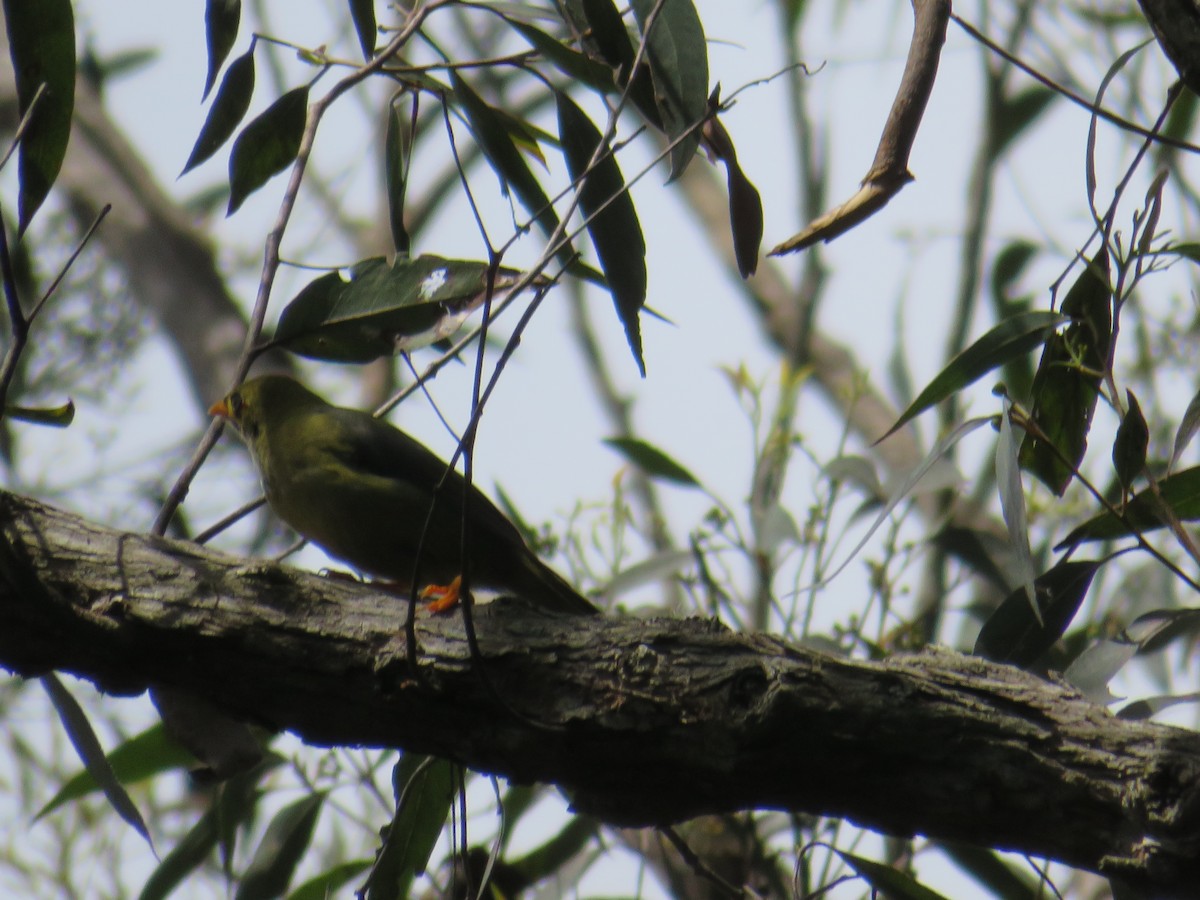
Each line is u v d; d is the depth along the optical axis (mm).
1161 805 5504
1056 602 7758
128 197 14969
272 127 8031
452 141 8344
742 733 5965
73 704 7379
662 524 12062
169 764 9406
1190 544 6766
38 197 7000
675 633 6254
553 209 8266
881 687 5984
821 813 6230
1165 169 7234
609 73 8047
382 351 7863
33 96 6910
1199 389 7320
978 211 14305
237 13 7750
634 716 6113
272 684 6480
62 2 6824
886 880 7664
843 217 6215
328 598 6570
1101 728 5848
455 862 7703
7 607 6355
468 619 5789
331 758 9648
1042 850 5926
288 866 9391
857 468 10164
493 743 6340
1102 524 7605
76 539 6641
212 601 6480
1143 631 7805
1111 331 7293
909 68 6266
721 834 9914
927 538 10391
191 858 9641
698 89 6988
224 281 14836
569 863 10086
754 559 10258
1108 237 7227
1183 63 6398
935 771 5895
